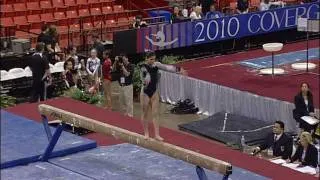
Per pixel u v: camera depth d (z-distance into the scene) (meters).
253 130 19.69
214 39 27.75
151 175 12.27
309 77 24.00
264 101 20.52
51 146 13.12
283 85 22.86
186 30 26.86
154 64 13.60
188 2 30.45
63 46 25.86
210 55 28.30
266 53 28.28
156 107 13.66
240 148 18.30
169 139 15.67
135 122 16.84
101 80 22.19
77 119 13.00
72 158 13.34
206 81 22.58
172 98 23.16
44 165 12.89
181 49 27.39
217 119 20.67
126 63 20.80
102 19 27.92
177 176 12.22
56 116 13.30
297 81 23.39
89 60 21.98
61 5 27.61
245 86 22.69
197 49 27.95
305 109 18.73
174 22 26.91
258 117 20.75
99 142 14.85
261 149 16.73
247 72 24.84
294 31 30.61
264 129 19.73
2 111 16.27
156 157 13.35
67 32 26.17
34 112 17.44
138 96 23.23
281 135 16.38
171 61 25.81
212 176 12.25
